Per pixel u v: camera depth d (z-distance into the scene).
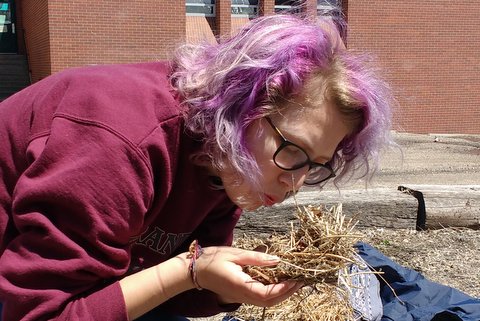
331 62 1.48
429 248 4.78
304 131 1.47
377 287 3.15
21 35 17.22
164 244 1.82
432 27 15.49
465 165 9.76
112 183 1.41
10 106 1.69
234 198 1.62
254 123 1.48
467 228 5.23
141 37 13.34
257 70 1.44
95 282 1.51
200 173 1.67
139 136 1.45
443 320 3.06
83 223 1.41
